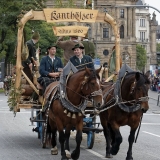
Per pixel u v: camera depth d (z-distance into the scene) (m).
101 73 17.58
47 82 15.93
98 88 12.67
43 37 63.84
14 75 18.14
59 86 13.73
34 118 16.98
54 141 15.09
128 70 14.20
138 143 18.05
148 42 190.12
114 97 14.05
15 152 15.60
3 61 67.62
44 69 16.09
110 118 14.12
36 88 16.61
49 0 92.56
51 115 14.34
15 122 24.98
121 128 22.88
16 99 16.81
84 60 15.62
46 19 16.86
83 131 16.22
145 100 13.33
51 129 15.01
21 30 16.75
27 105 16.67
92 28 130.88
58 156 14.84
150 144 17.77
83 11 17.06
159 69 80.88
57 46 18.03
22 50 16.78
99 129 15.52
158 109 38.06
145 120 27.89
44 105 15.10
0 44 63.75
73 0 19.06
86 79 12.78
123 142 18.17
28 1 59.50
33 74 17.33
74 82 13.32
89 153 15.46
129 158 13.73
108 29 131.38
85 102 13.41
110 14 17.48
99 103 12.60
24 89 17.06
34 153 15.40
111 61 17.86
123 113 13.80
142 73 13.55
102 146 16.97
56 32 17.55
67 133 13.97
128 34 134.50
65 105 13.36
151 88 72.50
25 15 16.69
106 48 131.62
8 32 63.88
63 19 16.98
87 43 19.05
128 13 134.12
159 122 26.73
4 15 63.03
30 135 19.86
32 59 17.48
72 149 16.14
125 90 13.80
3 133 20.50
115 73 16.52
